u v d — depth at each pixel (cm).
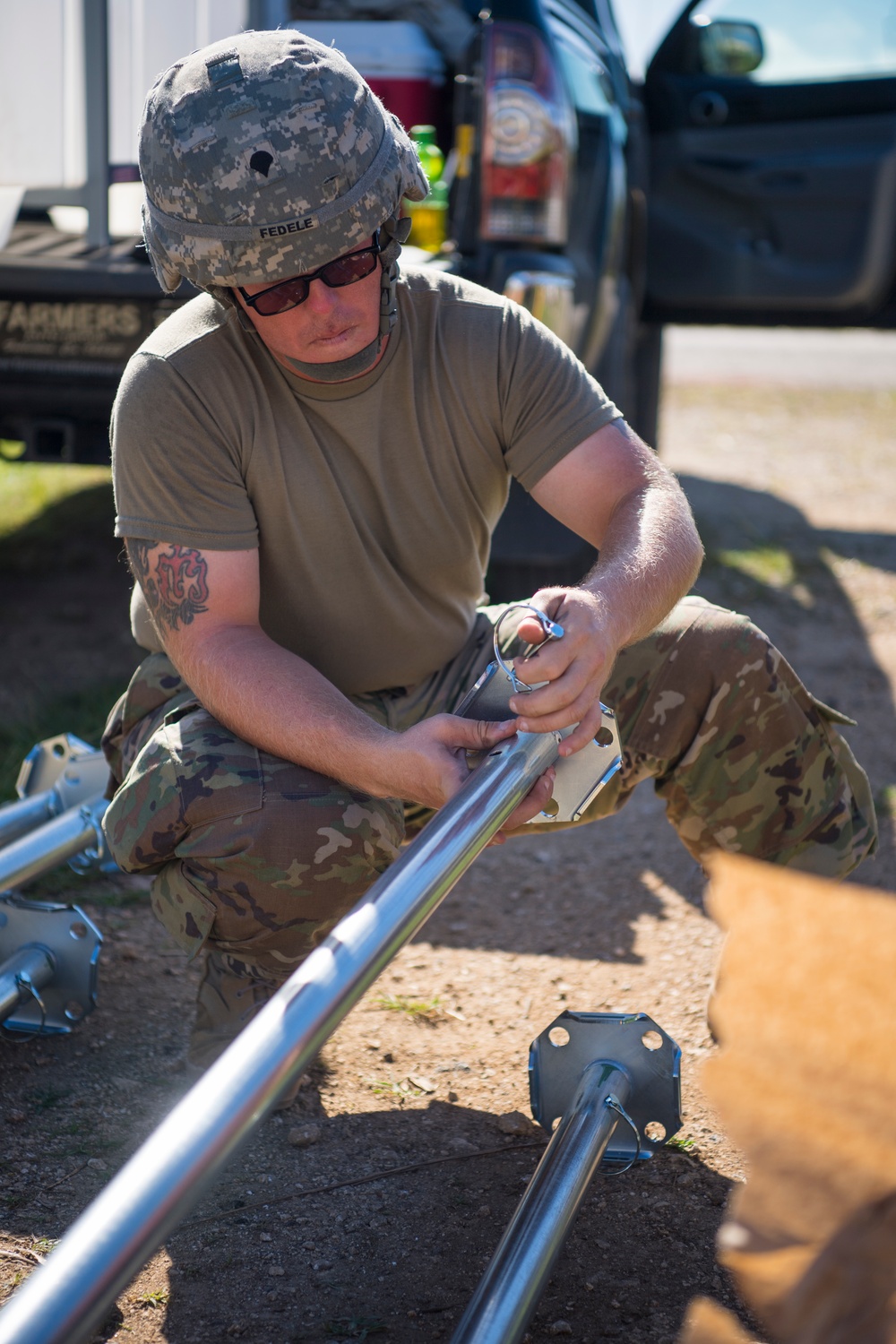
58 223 343
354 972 90
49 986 187
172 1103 174
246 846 148
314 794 150
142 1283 142
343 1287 140
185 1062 185
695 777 171
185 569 155
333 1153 165
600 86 383
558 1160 132
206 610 155
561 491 167
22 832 214
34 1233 147
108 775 223
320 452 160
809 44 469
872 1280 91
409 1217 152
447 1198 155
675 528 159
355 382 157
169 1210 73
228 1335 133
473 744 138
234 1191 157
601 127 363
